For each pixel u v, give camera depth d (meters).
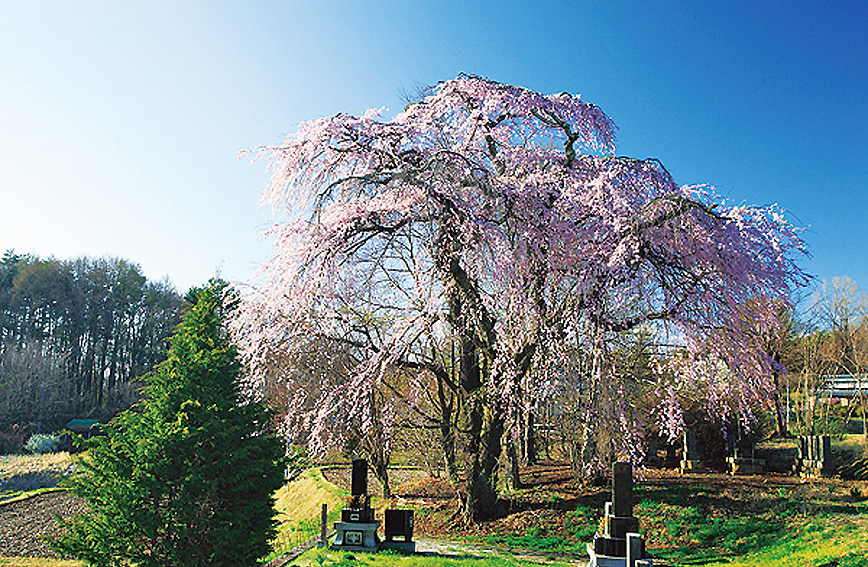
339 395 13.55
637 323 12.58
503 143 16.09
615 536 9.37
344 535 11.38
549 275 13.13
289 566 9.62
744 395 12.38
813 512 11.71
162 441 7.65
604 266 11.51
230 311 13.49
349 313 14.22
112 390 57.91
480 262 12.62
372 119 13.77
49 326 59.47
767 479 16.30
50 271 58.94
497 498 14.39
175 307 64.88
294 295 12.46
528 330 12.45
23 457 36.09
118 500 7.35
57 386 52.47
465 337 13.82
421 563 9.59
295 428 13.92
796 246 12.52
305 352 14.22
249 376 13.07
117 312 62.09
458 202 12.44
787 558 9.20
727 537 11.28
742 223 12.34
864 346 27.38
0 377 47.88
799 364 24.02
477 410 14.31
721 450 19.78
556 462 22.44
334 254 12.48
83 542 7.45
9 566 13.51
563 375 12.27
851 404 25.80
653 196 14.15
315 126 12.92
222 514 7.63
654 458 20.61
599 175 13.09
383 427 13.99
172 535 7.48
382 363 12.99
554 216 13.06
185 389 8.02
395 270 14.46
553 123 14.78
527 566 9.45
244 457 7.87
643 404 18.44
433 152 13.83
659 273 12.18
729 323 11.84
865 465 17.09
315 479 21.92
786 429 23.67
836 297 28.42
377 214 13.12
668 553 10.80
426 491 18.83
